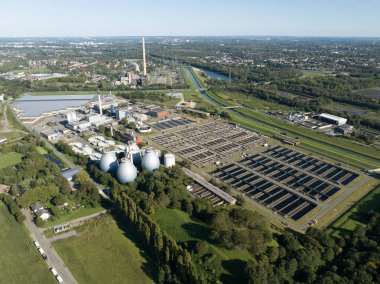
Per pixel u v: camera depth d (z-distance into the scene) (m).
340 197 173.50
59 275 118.94
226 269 115.81
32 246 135.00
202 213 144.50
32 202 164.25
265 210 162.12
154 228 129.12
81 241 138.00
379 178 194.38
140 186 179.12
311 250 120.25
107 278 118.19
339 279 109.44
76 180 188.00
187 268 111.88
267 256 118.94
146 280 117.31
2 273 120.94
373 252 120.62
